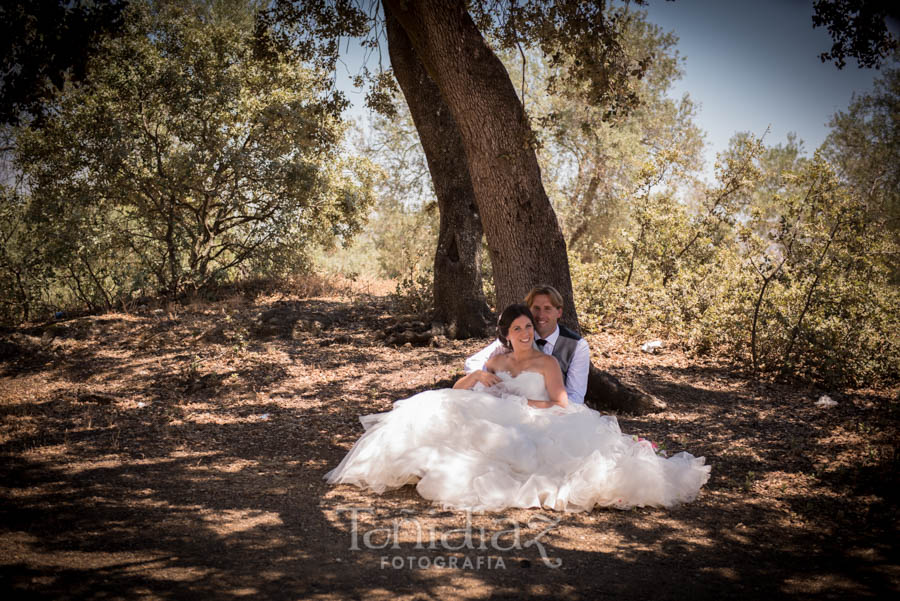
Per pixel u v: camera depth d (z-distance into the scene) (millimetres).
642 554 3305
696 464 4379
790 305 8422
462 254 10461
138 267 13633
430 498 4035
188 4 15859
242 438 5637
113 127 12641
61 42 6648
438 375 8008
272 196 14562
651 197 11852
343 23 9852
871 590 2898
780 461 4902
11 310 12562
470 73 6051
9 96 6598
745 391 7188
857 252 8648
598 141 18594
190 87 13219
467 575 3029
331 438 5645
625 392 6527
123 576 2969
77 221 12555
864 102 21672
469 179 10586
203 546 3338
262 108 13844
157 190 13406
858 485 4328
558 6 7410
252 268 14711
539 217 6301
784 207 9141
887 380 7551
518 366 4551
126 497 4113
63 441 5520
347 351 9539
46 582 2883
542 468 4090
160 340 9773
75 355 9125
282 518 3748
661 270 11477
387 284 16953
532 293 4758
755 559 3250
